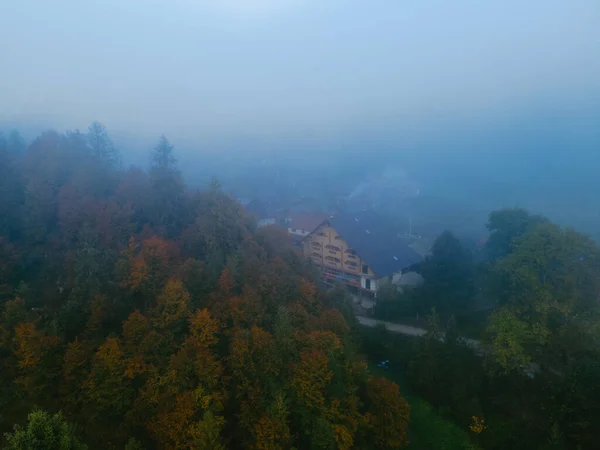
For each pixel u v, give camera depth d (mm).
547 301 32719
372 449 27344
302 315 32406
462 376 33688
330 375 25906
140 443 22984
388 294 48594
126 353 25812
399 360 39938
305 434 25516
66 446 16188
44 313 29734
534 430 28641
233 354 26469
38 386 24062
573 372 27750
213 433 21750
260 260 37469
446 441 31000
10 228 39781
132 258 32531
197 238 39188
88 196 41875
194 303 30828
